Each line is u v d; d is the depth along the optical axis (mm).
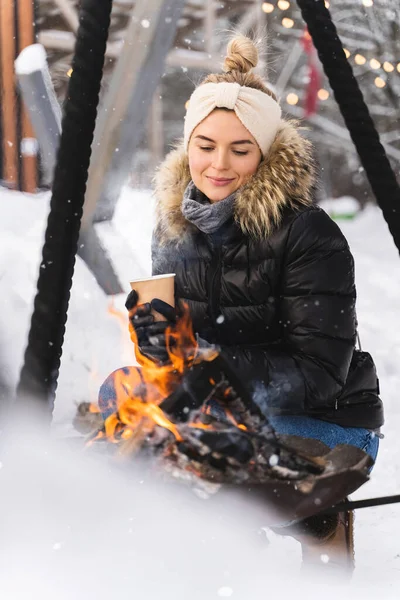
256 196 3020
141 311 2771
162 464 2453
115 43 15734
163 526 2576
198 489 2422
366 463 2365
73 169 2221
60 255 2219
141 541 2607
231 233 3115
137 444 2463
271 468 2402
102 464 2520
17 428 2295
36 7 9203
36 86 6621
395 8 20219
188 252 3234
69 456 2537
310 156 3189
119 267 6844
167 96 21734
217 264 3148
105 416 3068
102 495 2543
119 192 6977
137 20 6199
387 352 7223
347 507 2553
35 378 2230
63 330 2264
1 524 2566
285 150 3102
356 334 3178
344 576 3107
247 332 3115
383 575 3289
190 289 3205
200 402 2480
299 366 2936
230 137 3084
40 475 2467
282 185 3041
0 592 2539
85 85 2223
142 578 2629
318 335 2973
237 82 3197
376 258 12141
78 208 2234
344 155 22578
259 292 3068
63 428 4766
